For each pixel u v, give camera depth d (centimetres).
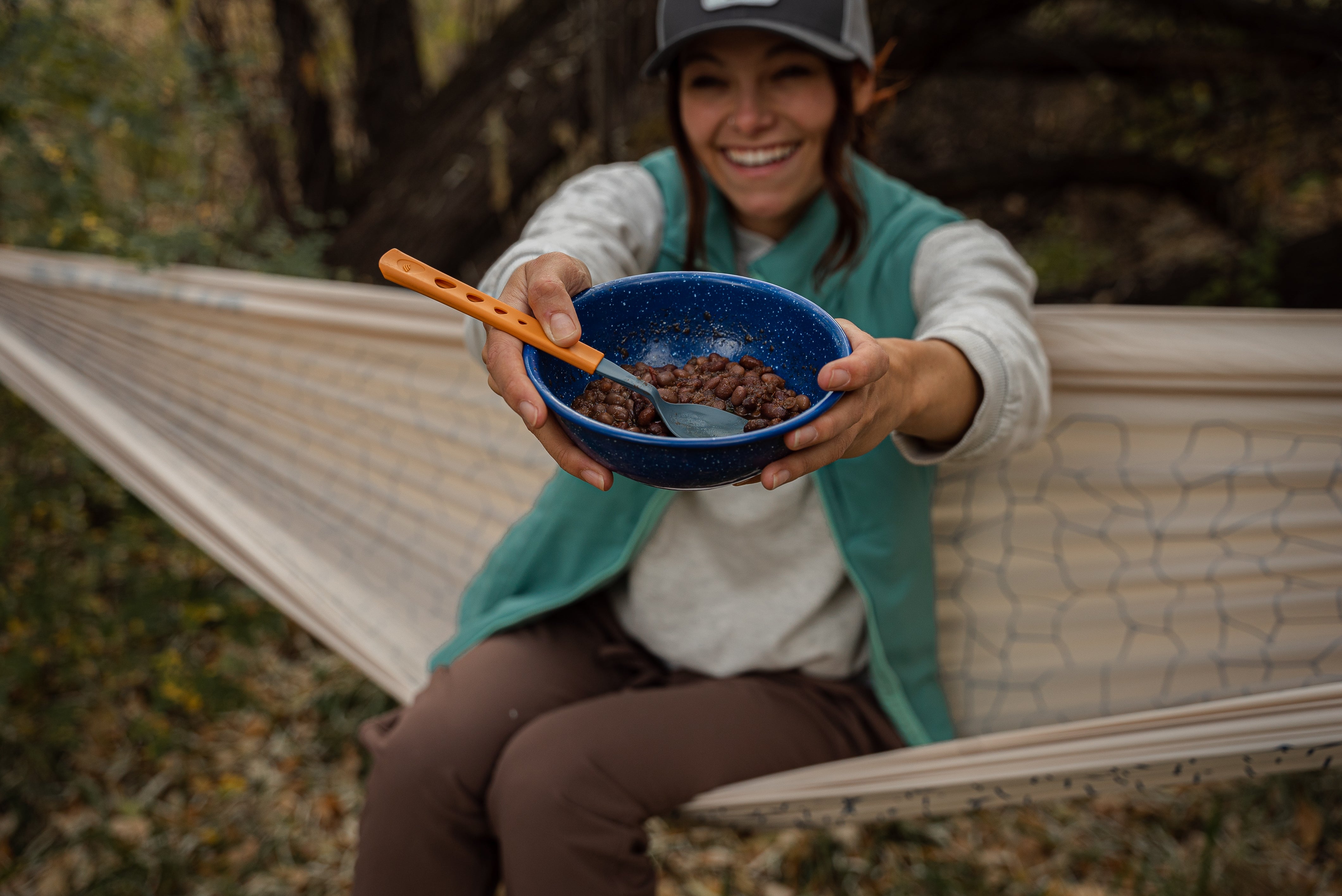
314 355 220
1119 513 168
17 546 265
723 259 159
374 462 219
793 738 150
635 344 120
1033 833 228
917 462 132
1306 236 362
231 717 260
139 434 241
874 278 153
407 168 334
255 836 228
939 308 138
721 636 154
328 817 234
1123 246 459
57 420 252
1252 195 407
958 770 147
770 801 146
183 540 284
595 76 304
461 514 211
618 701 144
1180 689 171
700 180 158
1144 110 420
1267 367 158
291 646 284
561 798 133
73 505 279
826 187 152
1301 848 216
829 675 157
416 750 141
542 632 159
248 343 227
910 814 157
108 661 259
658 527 153
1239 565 166
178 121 292
